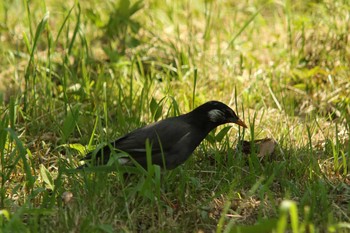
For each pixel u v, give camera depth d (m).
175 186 9.73
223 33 15.51
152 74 13.04
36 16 15.96
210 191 9.66
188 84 13.00
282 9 16.39
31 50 12.03
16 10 16.36
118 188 9.53
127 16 14.59
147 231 8.64
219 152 10.48
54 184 9.26
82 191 9.36
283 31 15.34
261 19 15.41
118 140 9.69
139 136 9.64
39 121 11.60
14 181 9.91
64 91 11.49
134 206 9.04
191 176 9.88
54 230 8.42
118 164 8.83
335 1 14.43
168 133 9.69
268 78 13.30
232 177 9.84
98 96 12.34
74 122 10.46
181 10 16.28
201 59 13.88
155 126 9.77
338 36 13.90
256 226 7.88
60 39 15.12
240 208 9.09
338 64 13.62
